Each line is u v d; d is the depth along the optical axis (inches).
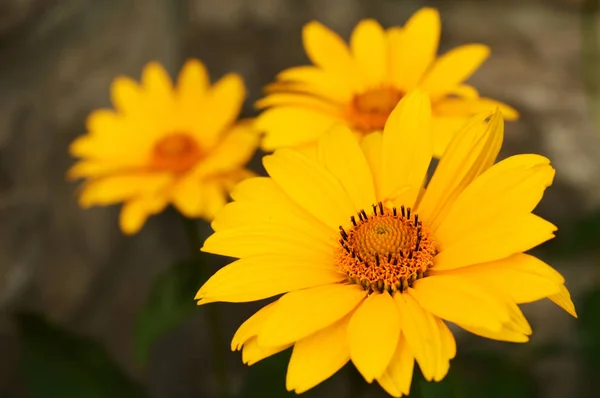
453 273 10.1
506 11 20.1
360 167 10.9
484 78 19.0
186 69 16.0
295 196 10.7
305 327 9.7
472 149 10.4
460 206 10.3
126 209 14.7
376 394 14.8
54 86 18.4
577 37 19.4
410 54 13.3
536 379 15.1
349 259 10.4
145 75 16.2
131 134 15.7
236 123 16.4
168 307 13.3
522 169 10.2
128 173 15.2
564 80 18.8
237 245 10.4
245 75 19.6
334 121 12.9
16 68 18.3
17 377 17.4
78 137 18.3
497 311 9.4
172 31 19.4
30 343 13.9
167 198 14.7
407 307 9.9
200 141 15.4
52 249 18.2
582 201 17.6
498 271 9.8
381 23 19.9
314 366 9.8
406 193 10.8
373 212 10.7
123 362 18.5
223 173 14.9
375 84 13.3
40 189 18.1
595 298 14.5
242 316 18.6
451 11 20.2
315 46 13.6
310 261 10.4
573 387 16.7
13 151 18.1
